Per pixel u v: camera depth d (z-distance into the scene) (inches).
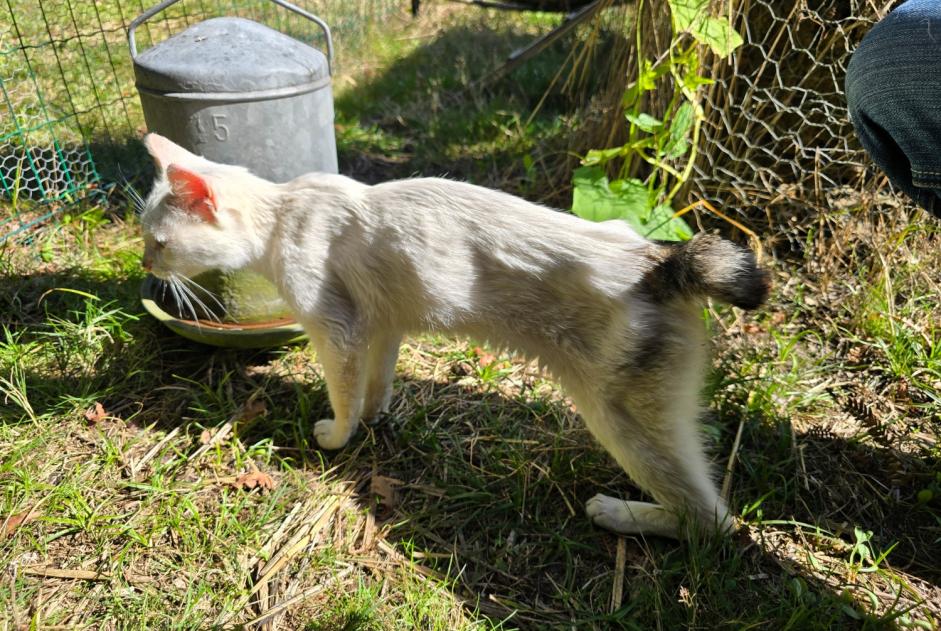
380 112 60.4
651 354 26.0
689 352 26.5
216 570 28.2
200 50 32.5
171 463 31.6
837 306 38.7
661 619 27.0
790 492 30.9
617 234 27.0
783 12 38.7
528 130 54.5
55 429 32.8
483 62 66.6
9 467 30.7
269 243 30.0
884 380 35.4
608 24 52.2
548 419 34.5
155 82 32.0
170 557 28.6
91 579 27.8
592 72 56.6
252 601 27.5
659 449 27.1
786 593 27.7
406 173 51.1
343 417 31.3
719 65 40.1
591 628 27.0
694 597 27.2
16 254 41.6
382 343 31.9
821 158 40.3
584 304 26.6
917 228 38.5
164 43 33.5
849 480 31.5
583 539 29.8
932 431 33.1
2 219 43.3
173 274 31.2
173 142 32.0
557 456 32.0
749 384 34.7
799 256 41.3
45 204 44.5
